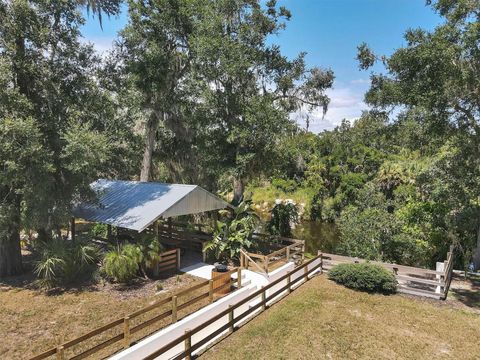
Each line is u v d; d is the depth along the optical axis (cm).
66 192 1073
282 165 1844
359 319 852
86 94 1209
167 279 1085
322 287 1075
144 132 1817
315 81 1700
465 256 1341
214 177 1930
